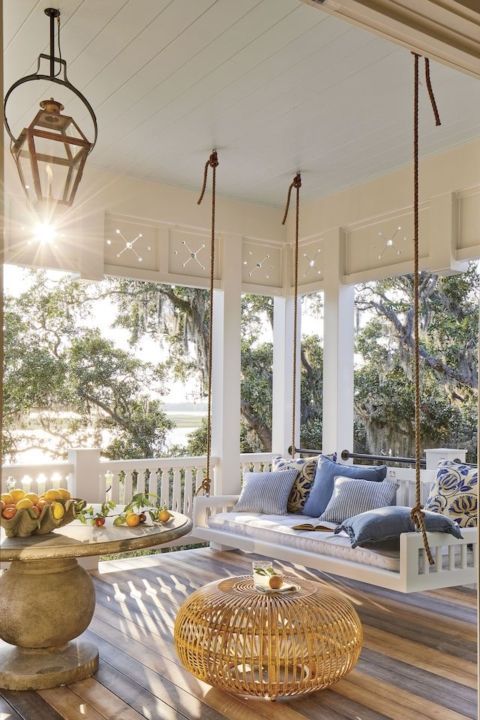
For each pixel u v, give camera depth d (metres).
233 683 3.00
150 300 10.02
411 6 1.81
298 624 3.01
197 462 6.35
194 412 10.12
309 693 3.08
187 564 5.62
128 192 5.82
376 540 4.11
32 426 9.23
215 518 5.45
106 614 4.24
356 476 5.32
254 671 3.23
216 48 3.69
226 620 3.05
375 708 2.92
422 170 5.38
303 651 2.97
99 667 3.41
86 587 3.51
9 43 3.61
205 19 3.40
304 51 3.72
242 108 4.48
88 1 3.22
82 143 3.06
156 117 4.63
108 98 4.32
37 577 3.41
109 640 3.78
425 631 3.96
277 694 2.95
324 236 6.36
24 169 5.14
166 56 3.78
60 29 3.47
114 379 9.71
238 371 6.51
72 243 5.49
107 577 5.17
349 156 5.34
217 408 6.50
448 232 5.15
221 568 5.48
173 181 5.98
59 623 3.37
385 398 9.23
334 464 5.53
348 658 3.07
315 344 10.15
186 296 10.16
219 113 4.56
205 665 3.05
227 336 6.45
